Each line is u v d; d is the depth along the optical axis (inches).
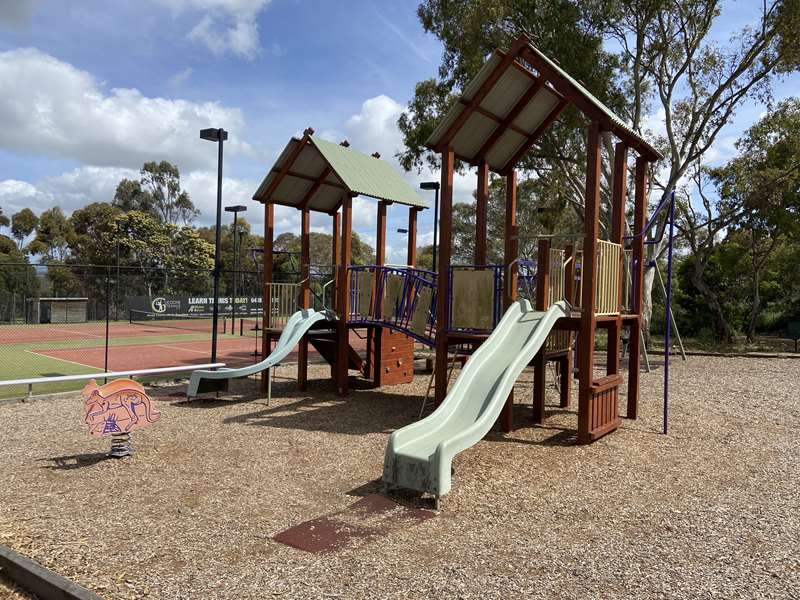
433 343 403.5
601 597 145.2
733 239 1089.4
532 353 285.7
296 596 144.8
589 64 714.8
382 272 452.8
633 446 305.0
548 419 375.6
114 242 1861.5
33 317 1473.9
